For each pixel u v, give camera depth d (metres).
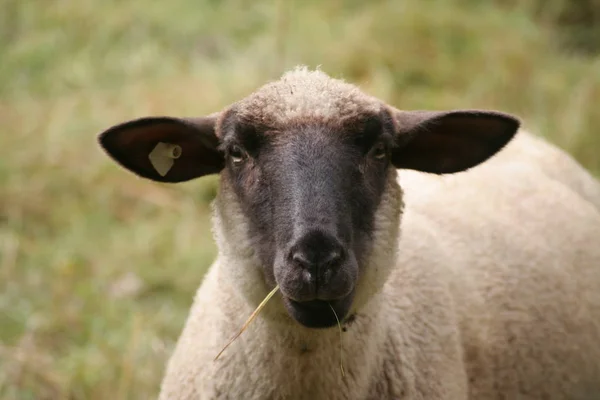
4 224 12.98
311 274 5.86
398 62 16.12
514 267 8.34
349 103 6.44
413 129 6.92
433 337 7.36
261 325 6.58
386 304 7.05
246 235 6.45
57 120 15.09
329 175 6.16
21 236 12.48
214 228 6.92
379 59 16.06
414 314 7.33
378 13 17.08
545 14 18.44
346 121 6.36
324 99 6.45
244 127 6.43
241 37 17.33
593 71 16.22
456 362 7.47
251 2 18.33
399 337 7.10
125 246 12.42
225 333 6.84
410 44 16.42
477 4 18.39
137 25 17.94
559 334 8.42
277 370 6.61
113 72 16.67
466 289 7.94
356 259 6.25
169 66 16.64
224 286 6.90
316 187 6.09
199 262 12.09
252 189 6.39
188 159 7.10
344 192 6.19
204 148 7.00
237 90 15.23
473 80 15.93
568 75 16.16
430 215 8.34
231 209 6.59
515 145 9.67
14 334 10.60
